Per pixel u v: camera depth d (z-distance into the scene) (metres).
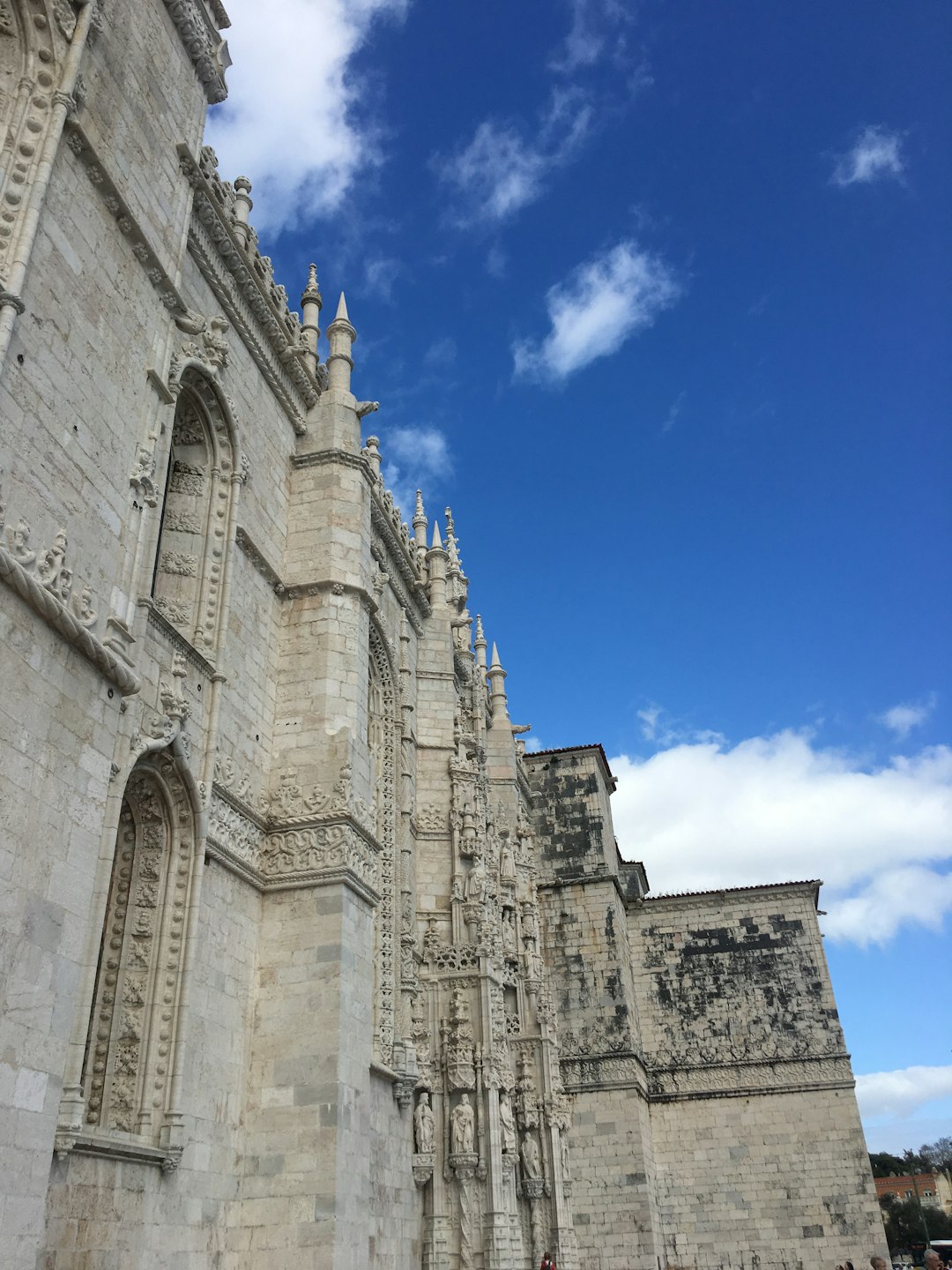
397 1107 25.97
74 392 14.80
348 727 23.66
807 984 49.25
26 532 13.12
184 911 18.31
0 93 14.85
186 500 22.16
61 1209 13.86
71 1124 13.81
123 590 15.73
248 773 22.19
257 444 24.73
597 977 47.34
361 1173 20.28
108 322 16.12
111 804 15.81
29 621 12.95
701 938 51.09
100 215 16.19
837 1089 47.00
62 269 14.80
